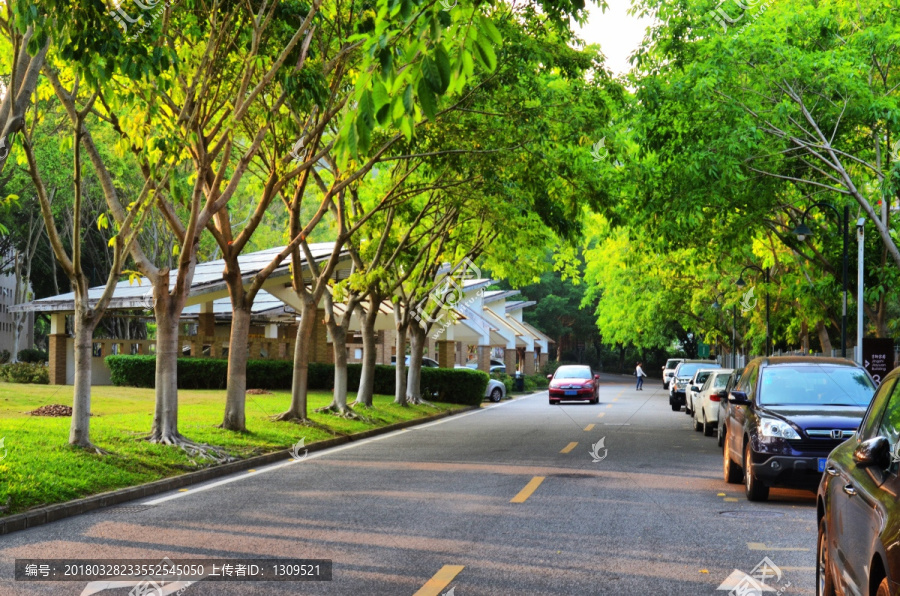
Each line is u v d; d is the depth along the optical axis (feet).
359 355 137.69
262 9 43.32
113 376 106.63
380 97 14.35
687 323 173.47
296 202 67.15
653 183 71.67
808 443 35.99
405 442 65.92
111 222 144.77
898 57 65.77
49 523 31.91
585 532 29.86
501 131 60.75
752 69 65.62
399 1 14.42
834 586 18.31
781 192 75.31
